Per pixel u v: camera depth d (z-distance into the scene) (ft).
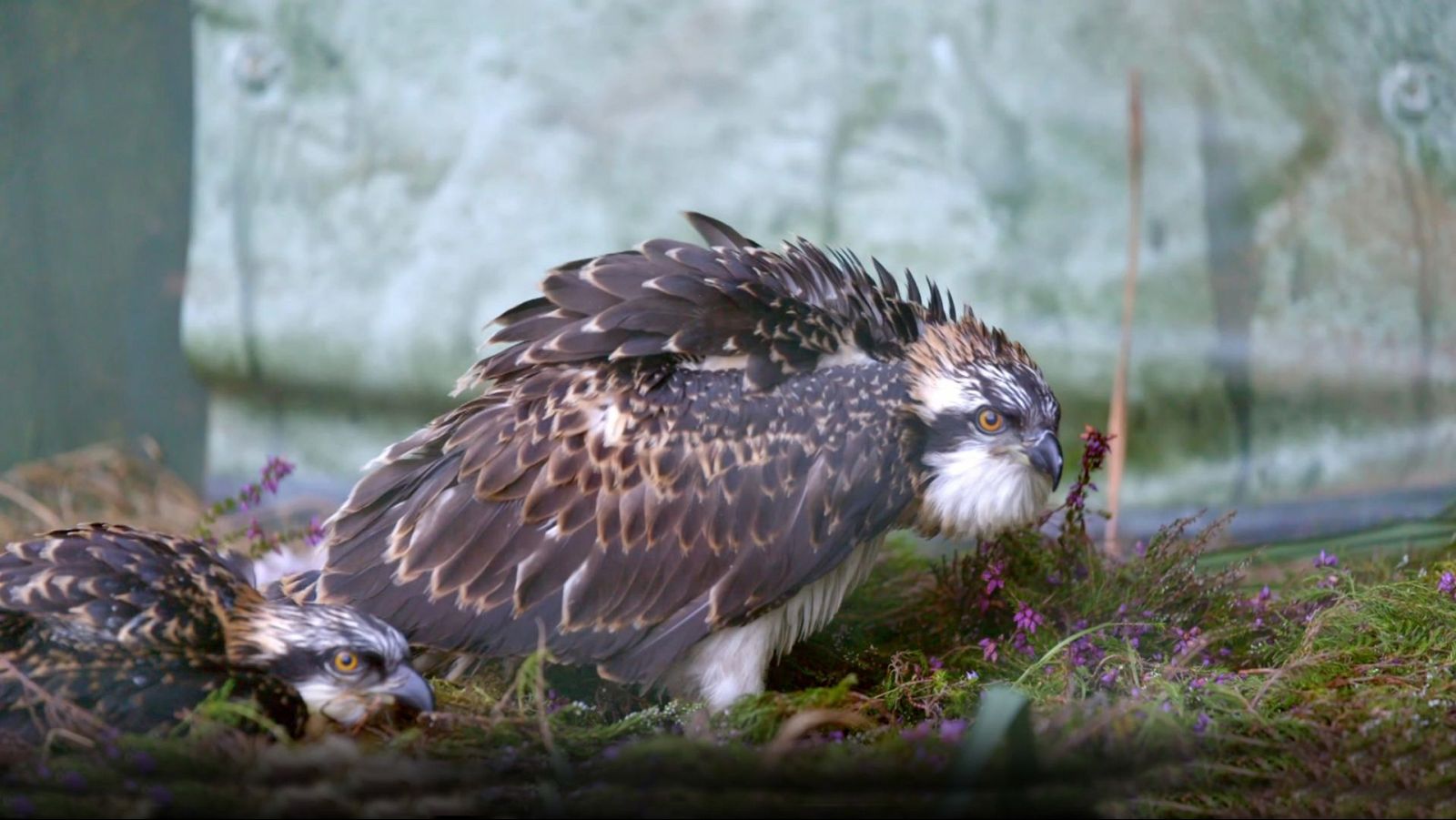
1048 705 21.52
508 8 44.70
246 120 46.21
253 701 19.80
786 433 23.57
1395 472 42.24
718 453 23.34
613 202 44.83
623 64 44.70
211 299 46.42
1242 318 43.60
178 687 19.83
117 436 48.98
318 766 16.87
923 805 16.76
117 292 49.73
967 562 27.55
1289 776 18.81
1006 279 43.60
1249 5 43.14
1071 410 43.47
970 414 24.47
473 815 17.28
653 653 23.38
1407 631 24.59
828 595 25.13
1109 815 17.46
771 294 24.62
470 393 44.88
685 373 23.72
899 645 27.09
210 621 21.48
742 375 23.76
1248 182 43.47
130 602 21.08
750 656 24.20
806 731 21.24
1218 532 32.01
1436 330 42.75
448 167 45.27
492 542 23.02
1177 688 21.25
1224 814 18.03
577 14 44.62
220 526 40.22
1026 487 25.00
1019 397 24.52
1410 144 42.88
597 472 23.15
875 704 23.18
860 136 44.14
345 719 21.36
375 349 45.68
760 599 23.59
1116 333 43.39
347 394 46.21
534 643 22.93
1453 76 42.96
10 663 19.54
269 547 30.48
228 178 46.42
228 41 45.98
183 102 48.60
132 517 41.65
